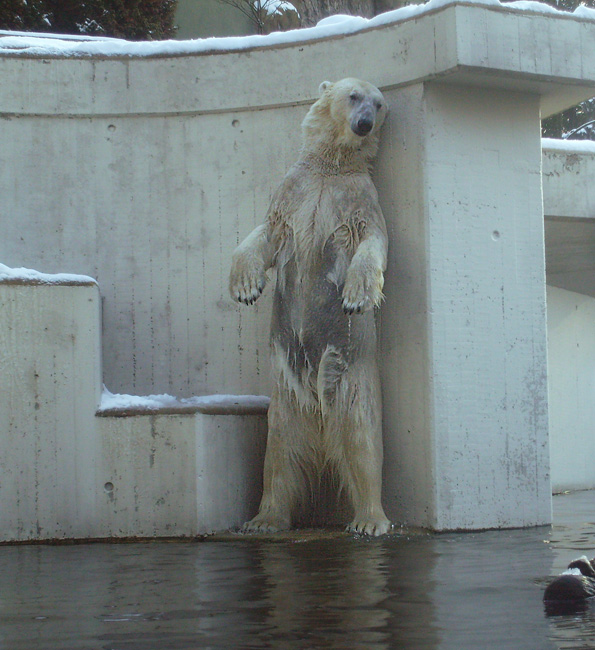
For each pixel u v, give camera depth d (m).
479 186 7.03
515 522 6.96
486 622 3.35
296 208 6.82
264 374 7.72
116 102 7.94
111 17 14.12
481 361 6.92
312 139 7.00
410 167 6.96
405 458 6.91
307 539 6.18
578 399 11.08
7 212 7.86
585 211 9.58
